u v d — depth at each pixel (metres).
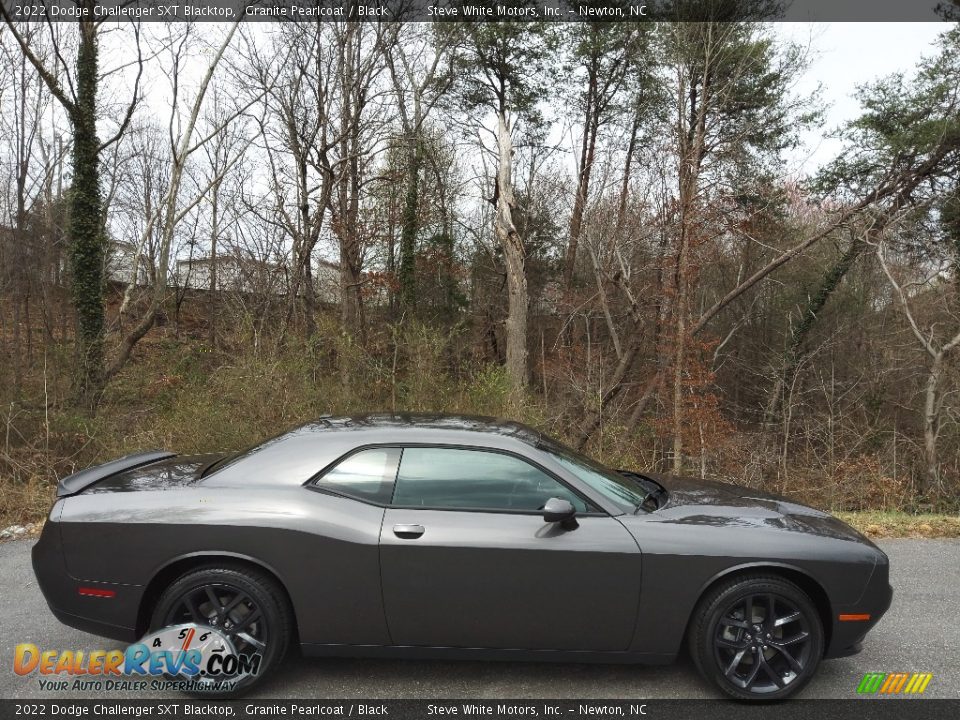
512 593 3.30
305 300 21.03
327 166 20.39
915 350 18.11
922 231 19.47
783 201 18.73
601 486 3.62
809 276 23.30
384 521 3.36
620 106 27.67
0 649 3.86
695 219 16.78
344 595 3.31
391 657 3.38
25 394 11.36
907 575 5.37
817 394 20.66
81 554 3.37
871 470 12.84
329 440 3.62
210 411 9.85
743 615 3.38
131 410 12.09
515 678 3.57
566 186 28.02
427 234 27.88
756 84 19.11
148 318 16.61
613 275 19.00
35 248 25.72
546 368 21.73
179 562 3.36
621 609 3.32
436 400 11.45
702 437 14.22
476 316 27.91
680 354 15.53
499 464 3.52
